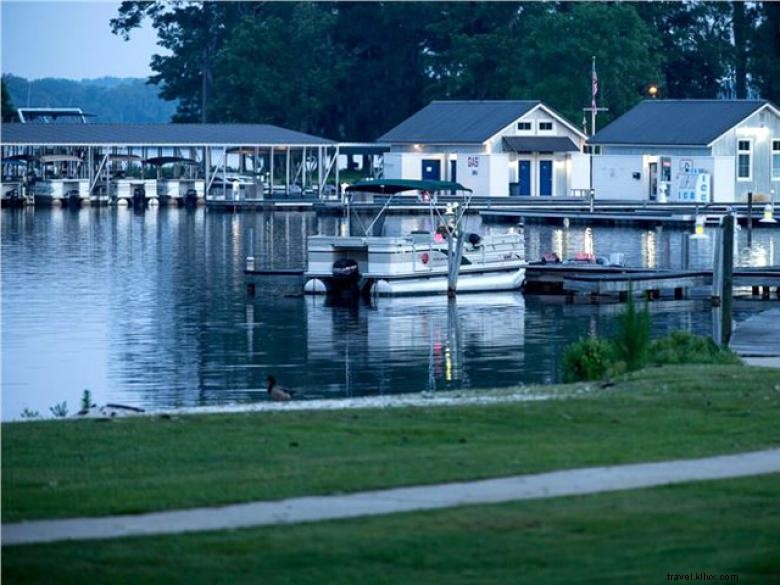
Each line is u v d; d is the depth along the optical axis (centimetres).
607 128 16500
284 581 2106
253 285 8438
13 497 2547
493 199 15812
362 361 5788
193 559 2188
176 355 5959
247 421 3309
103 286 8688
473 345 6272
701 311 7544
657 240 12181
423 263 8362
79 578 2100
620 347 4434
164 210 17050
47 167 18438
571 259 9556
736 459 2894
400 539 2284
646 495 2561
